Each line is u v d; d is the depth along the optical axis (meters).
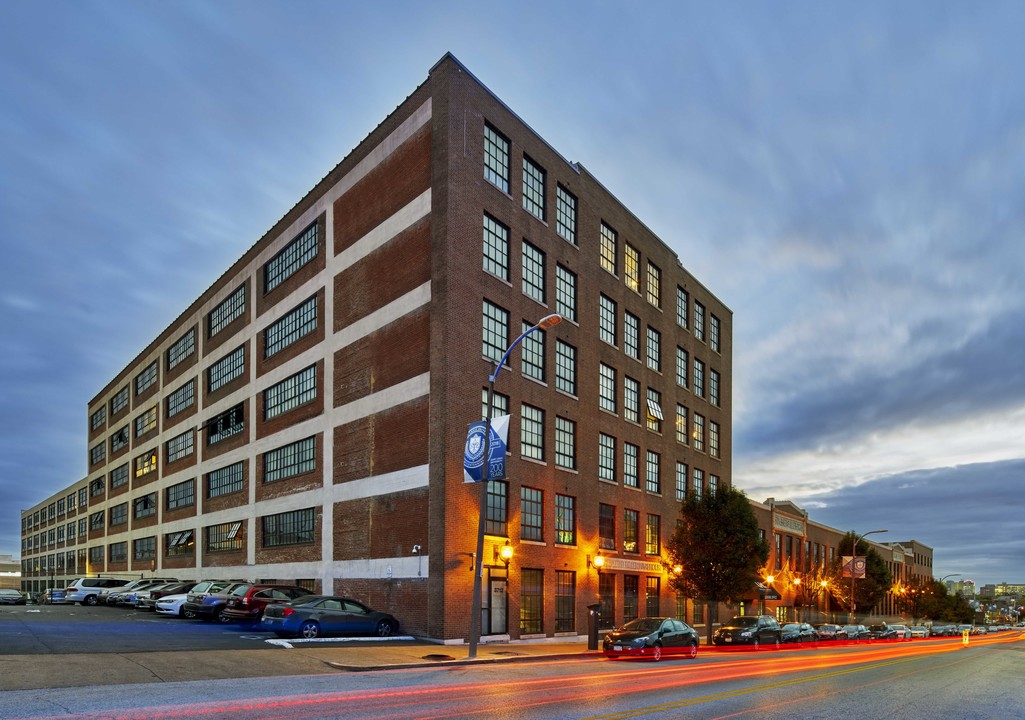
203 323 52.62
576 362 37.47
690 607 46.28
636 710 13.81
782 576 63.56
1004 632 142.12
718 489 41.38
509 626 30.66
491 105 32.94
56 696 13.30
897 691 18.78
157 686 14.98
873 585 72.31
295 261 41.12
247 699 13.73
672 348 48.03
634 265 44.69
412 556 29.39
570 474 35.78
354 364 34.44
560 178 37.41
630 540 41.53
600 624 37.41
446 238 29.86
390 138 33.81
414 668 20.53
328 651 22.25
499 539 30.59
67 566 88.62
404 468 30.47
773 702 15.66
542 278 35.69
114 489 71.50
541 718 12.53
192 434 52.97
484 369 30.91
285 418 39.88
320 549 35.31
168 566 55.22
